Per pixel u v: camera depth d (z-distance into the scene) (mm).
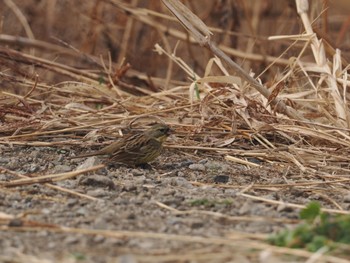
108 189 10570
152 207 9812
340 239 8344
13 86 16297
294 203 10141
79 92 15211
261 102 13500
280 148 12555
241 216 9477
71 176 10805
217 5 19375
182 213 9516
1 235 8609
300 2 14633
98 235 8625
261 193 10758
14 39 18500
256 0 19547
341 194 10812
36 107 14352
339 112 13320
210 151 12594
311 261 7742
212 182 11266
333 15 20359
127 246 8352
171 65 17578
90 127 13086
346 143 12664
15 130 13008
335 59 13992
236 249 8234
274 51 18891
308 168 11906
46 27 19859
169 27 19078
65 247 8297
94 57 18234
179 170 11820
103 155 12023
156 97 14875
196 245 8391
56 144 12555
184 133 13141
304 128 12844
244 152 12438
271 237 8375
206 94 13766
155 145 11938
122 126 13141
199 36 13203
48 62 16750
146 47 19312
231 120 13188
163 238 8539
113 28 19734
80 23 19734
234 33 17906
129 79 17641
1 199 9961
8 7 20016
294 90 14820
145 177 11352
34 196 10117
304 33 14820
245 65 18938
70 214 9406
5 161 11789
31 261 7801
